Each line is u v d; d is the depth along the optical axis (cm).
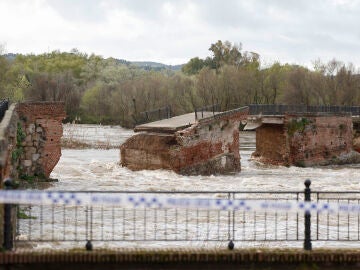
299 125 4634
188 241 1819
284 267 1475
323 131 4803
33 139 3331
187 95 11238
